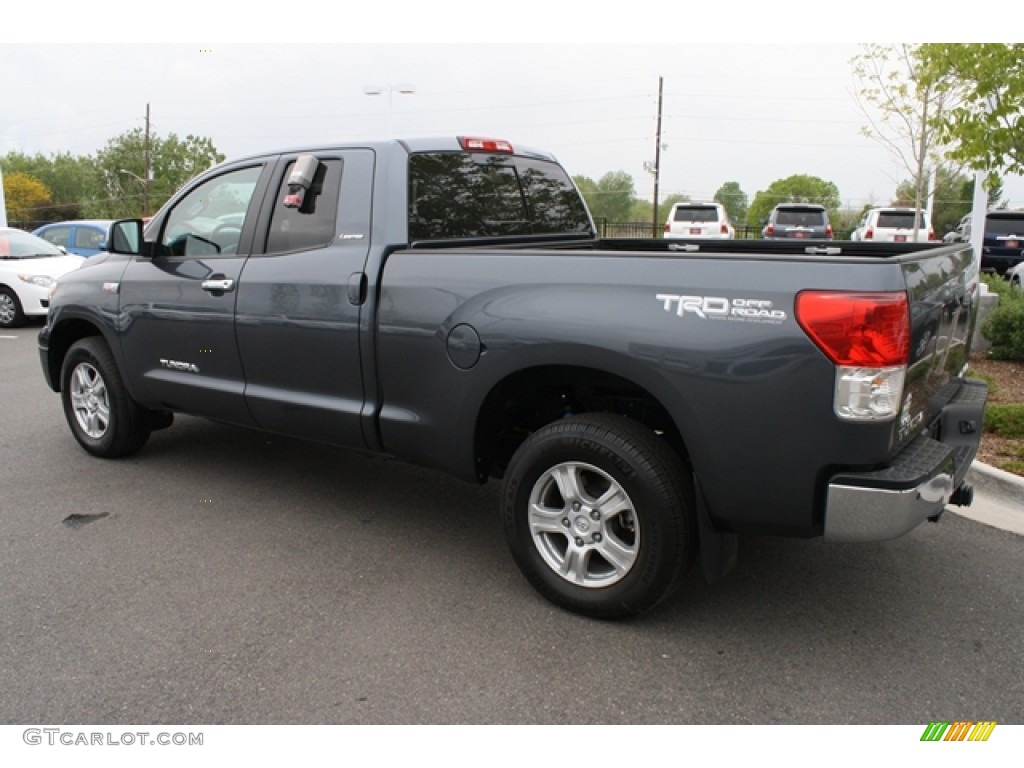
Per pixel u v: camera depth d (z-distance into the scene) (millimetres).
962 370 3840
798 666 2941
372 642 3092
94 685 2812
